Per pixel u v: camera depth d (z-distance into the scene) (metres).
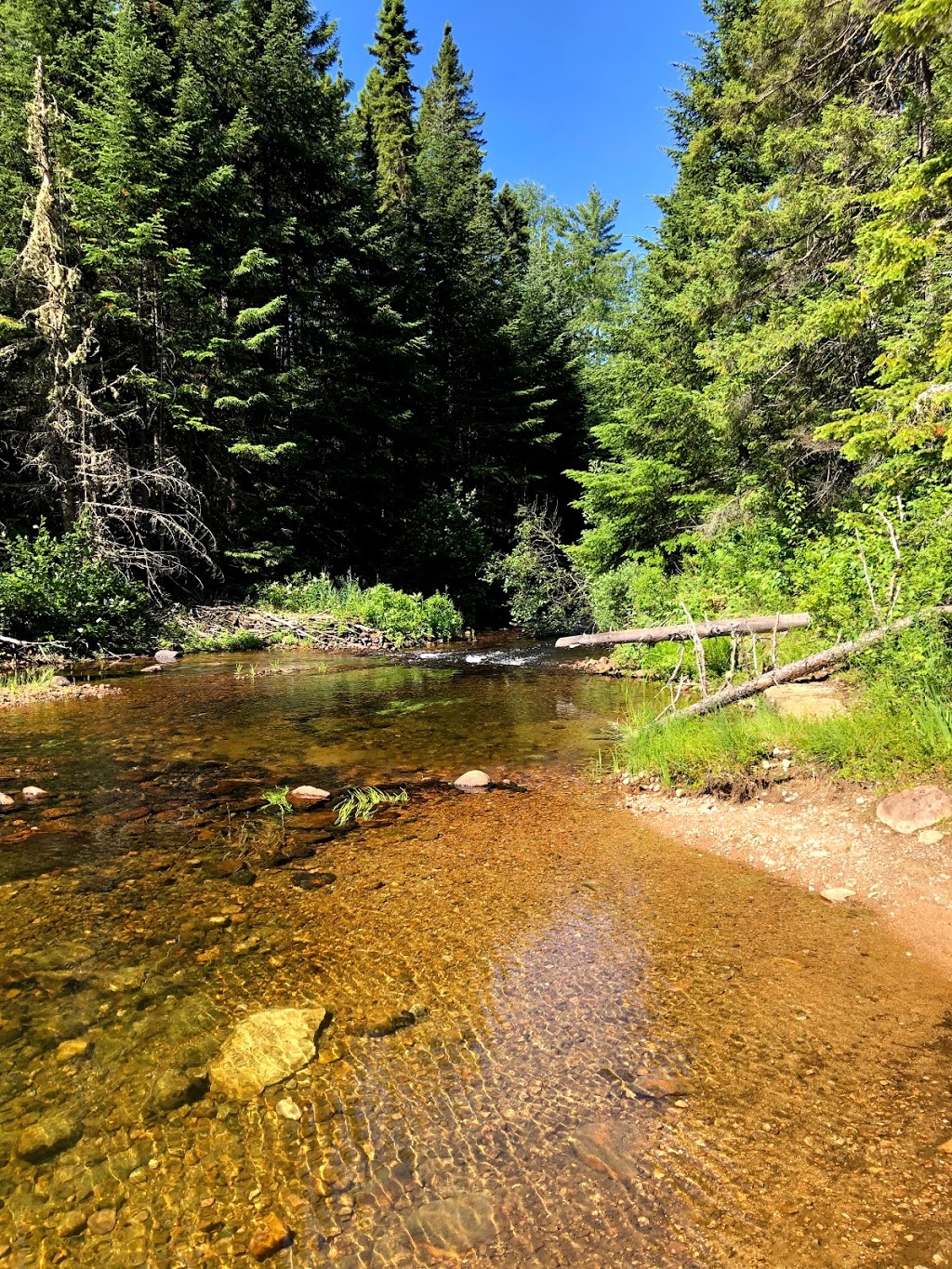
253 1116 2.52
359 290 22.11
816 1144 2.34
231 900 4.21
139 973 3.43
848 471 11.93
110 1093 2.63
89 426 15.96
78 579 14.51
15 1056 2.84
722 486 14.25
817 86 11.53
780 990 3.24
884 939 3.68
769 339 10.66
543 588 20.92
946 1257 1.92
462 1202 2.15
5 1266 1.97
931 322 7.62
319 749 7.70
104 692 11.02
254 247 19.23
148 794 6.17
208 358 18.27
